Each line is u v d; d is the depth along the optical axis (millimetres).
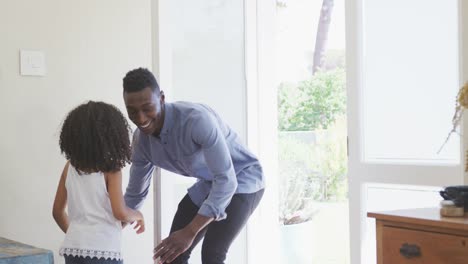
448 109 2732
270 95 3617
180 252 2299
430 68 2797
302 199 4461
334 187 4555
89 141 2270
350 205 3053
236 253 3494
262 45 3592
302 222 4398
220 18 3424
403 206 2873
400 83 2898
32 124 2869
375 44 2986
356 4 3023
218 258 2479
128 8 3133
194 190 2613
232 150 2539
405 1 2875
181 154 2426
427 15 2801
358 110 3023
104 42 3061
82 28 2996
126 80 2258
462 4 2504
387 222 2053
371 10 2996
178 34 3242
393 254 2035
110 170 2301
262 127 3584
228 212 2490
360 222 3014
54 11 2918
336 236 4535
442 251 1900
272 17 3641
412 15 2854
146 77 2260
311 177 4539
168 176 2873
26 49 2848
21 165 2844
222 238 2479
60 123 2939
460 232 1854
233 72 3477
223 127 2521
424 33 2814
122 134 2342
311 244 4434
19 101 2836
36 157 2883
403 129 2891
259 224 3578
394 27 2916
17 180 2834
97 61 3041
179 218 2637
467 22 2488
